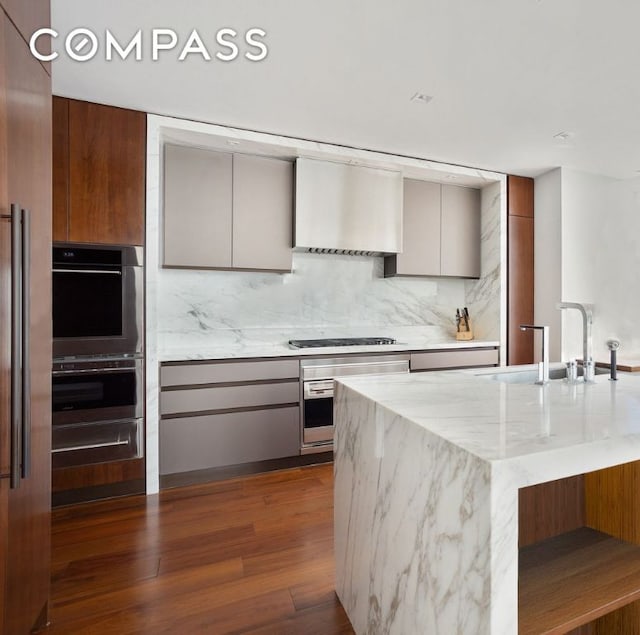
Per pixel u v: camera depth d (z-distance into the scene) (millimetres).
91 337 2379
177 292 3107
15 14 1129
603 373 2037
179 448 2592
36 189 1291
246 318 3305
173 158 2814
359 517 1362
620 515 1300
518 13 1672
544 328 1504
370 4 1628
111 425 2416
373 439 1255
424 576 967
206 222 2889
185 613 1483
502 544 754
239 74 2131
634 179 3852
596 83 2211
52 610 1492
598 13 1671
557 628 895
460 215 3764
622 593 1012
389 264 3633
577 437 887
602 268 3709
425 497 965
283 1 1623
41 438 1358
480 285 3861
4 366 1081
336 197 3195
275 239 3088
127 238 2455
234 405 2721
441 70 2090
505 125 2721
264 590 1607
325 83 2217
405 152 3170
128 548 1894
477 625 780
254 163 3033
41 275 1344
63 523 2125
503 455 781
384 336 3768
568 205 3551
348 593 1456
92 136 2389
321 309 3543
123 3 1649
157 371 2510
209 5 1655
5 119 1073
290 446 2877
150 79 2172
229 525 2104
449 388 1436
